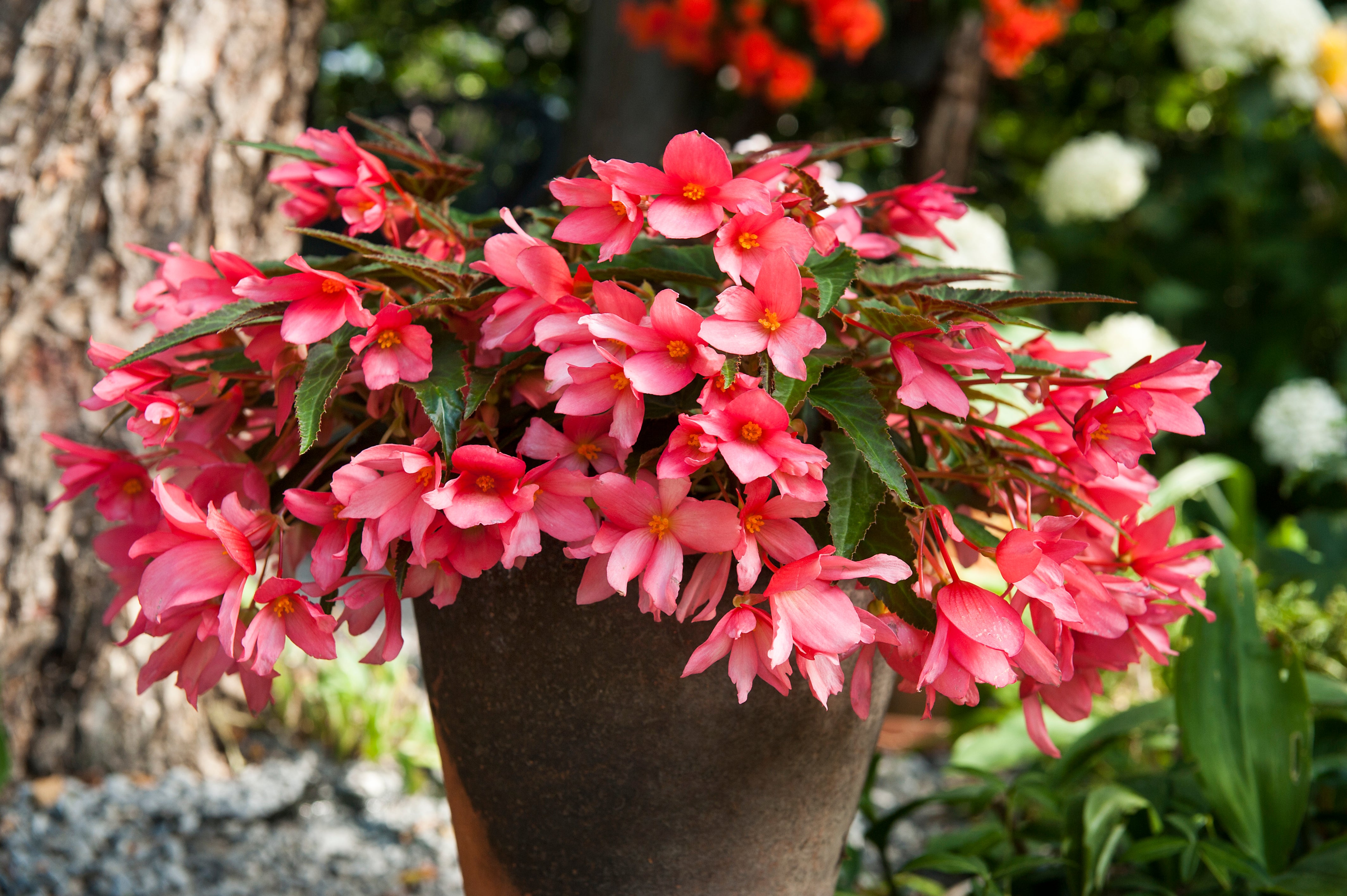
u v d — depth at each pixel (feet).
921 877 7.52
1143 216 17.69
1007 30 14.71
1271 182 17.61
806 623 4.49
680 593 4.75
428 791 9.15
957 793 6.40
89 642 8.48
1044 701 4.99
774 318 4.51
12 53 8.04
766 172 4.75
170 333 4.68
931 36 16.57
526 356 4.76
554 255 4.58
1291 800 5.72
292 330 4.57
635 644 4.80
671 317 4.47
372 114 26.32
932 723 10.43
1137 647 4.94
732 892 4.97
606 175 4.55
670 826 4.91
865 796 6.18
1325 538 11.40
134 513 4.96
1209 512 12.57
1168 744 7.97
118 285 8.30
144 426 4.79
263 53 8.80
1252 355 16.87
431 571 4.71
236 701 9.60
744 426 4.48
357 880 7.67
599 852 4.95
